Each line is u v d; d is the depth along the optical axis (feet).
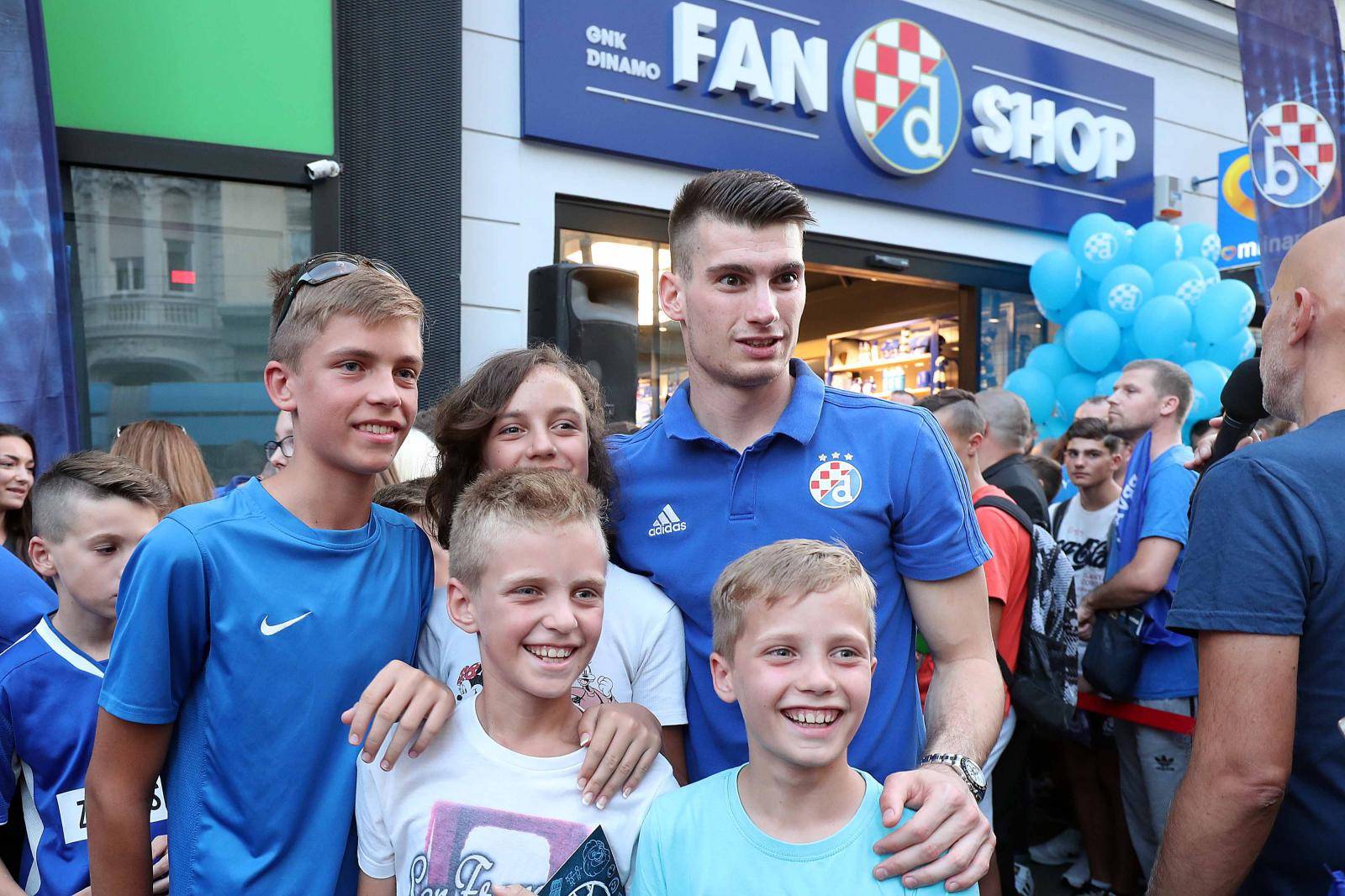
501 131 14.19
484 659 4.29
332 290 4.27
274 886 4.11
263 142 12.25
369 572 4.50
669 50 15.26
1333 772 4.00
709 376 4.84
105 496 5.79
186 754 4.24
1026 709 8.46
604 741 4.17
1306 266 4.43
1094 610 10.03
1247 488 4.12
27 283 10.77
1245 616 4.00
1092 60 19.81
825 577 3.97
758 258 4.52
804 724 3.91
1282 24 12.27
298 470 4.43
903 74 17.37
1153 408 11.23
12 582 6.86
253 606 4.17
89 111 11.51
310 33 12.39
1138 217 20.65
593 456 5.36
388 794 4.16
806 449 4.81
